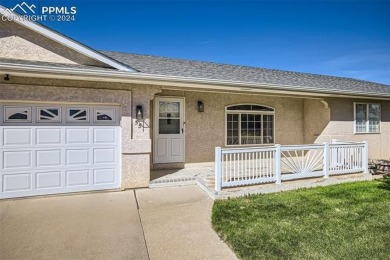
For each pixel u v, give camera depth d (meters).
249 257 3.02
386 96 9.30
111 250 3.21
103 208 4.82
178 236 3.63
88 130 5.83
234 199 5.47
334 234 3.67
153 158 7.77
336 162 7.16
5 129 5.23
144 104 6.12
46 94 5.35
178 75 6.35
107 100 5.80
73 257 3.03
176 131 8.05
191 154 8.26
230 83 6.57
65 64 5.44
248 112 9.13
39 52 5.50
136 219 4.28
